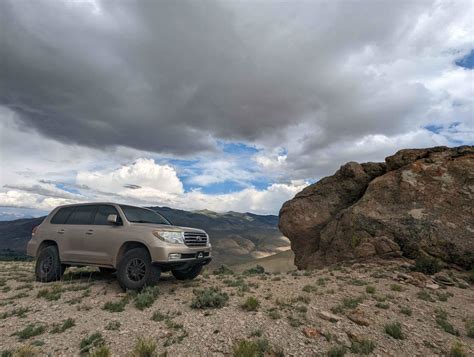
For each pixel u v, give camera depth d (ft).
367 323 16.66
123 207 27.22
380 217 42.27
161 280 27.63
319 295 22.59
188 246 24.34
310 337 14.70
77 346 13.43
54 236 28.12
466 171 42.70
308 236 56.34
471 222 37.19
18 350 12.59
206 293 20.27
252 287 25.31
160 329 15.35
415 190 43.50
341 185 57.26
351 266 37.65
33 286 25.12
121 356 12.37
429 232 37.47
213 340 14.02
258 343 13.53
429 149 49.39
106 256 24.62
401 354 13.64
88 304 19.71
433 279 29.40
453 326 17.49
